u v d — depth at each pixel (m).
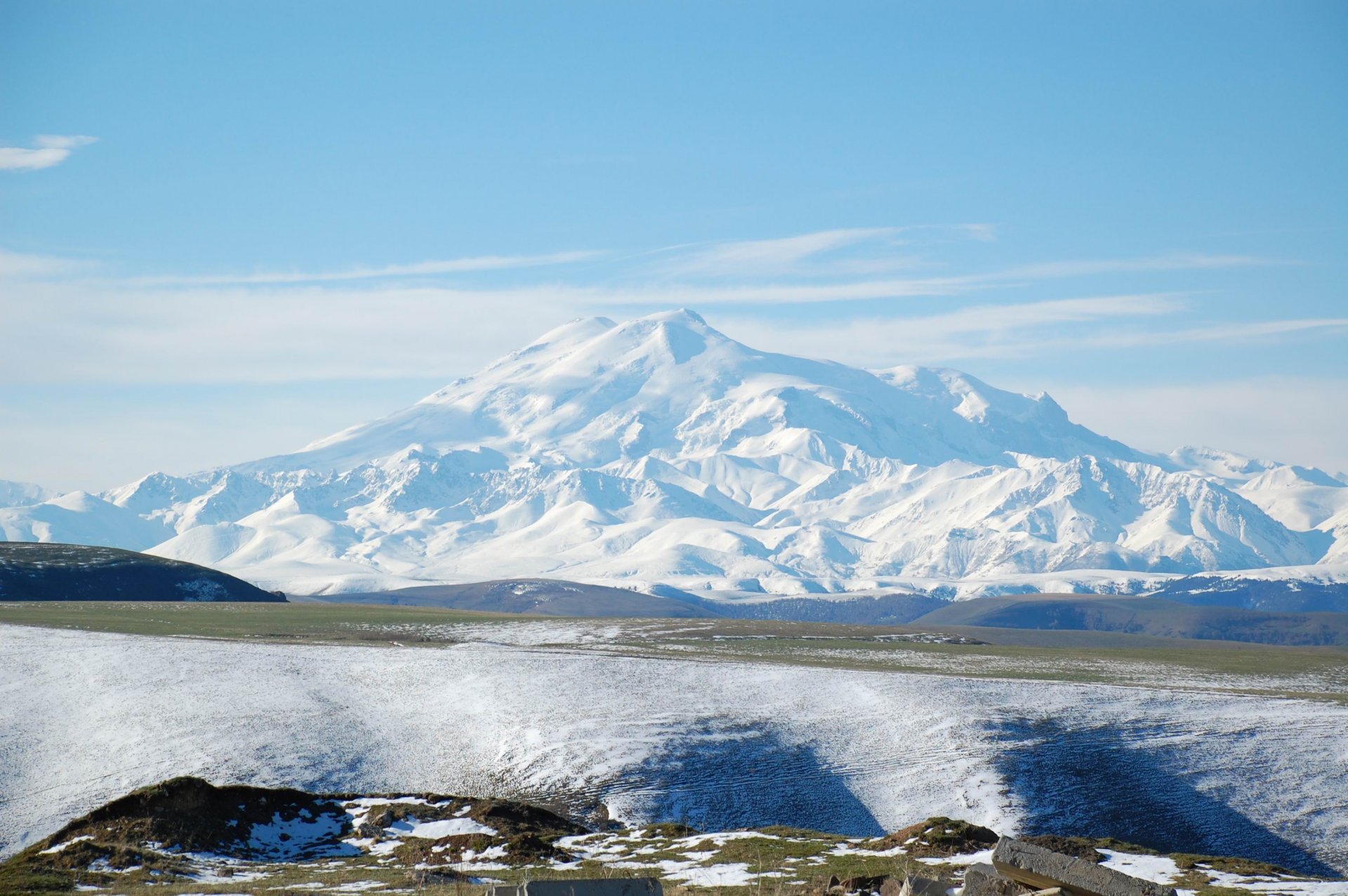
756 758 69.75
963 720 76.50
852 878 33.91
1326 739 74.62
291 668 91.62
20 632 107.94
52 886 35.94
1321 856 58.31
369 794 52.91
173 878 38.75
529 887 25.44
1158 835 60.38
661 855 42.59
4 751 68.38
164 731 72.69
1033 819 61.50
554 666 94.50
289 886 36.47
